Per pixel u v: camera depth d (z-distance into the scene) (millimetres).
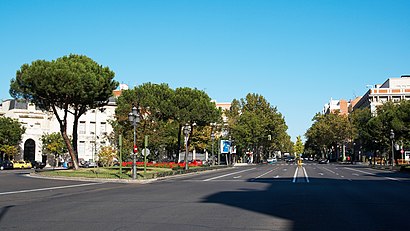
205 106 60875
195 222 12453
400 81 123375
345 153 144500
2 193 22828
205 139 74938
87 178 36031
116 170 46750
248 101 111500
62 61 43938
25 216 13758
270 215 13961
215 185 29188
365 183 31109
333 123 109250
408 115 65062
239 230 11164
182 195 21266
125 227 11562
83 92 42094
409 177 40094
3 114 84000
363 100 128500
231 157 99625
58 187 27531
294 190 24391
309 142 164000
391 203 17594
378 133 72875
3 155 74312
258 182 32438
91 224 12062
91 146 85625
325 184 29891
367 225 12031
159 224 12070
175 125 68938
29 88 42531
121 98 54719
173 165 57281
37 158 81812
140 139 50000
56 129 85125
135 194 21938
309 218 13305
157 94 59344
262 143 113375
